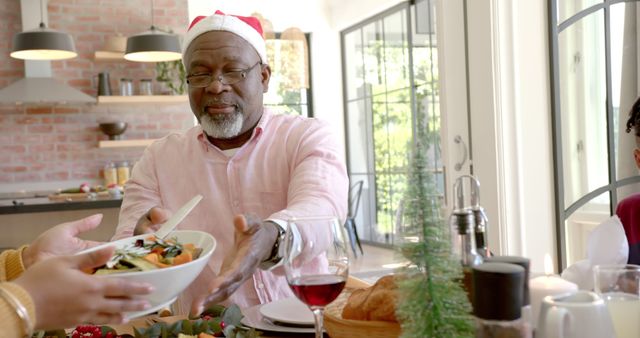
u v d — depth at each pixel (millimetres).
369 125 7004
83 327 1026
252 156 1646
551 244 2893
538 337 646
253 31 1622
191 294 1604
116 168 5938
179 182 1687
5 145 5949
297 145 1623
